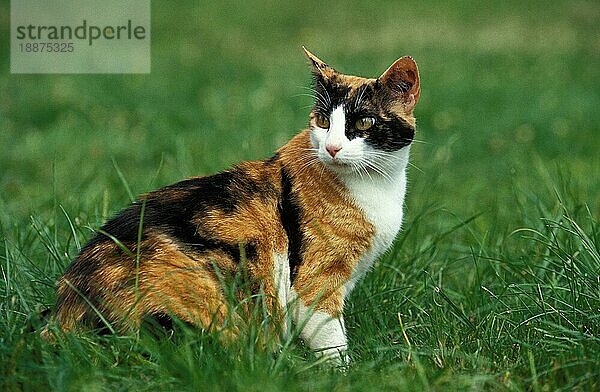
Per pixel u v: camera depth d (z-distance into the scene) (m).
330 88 5.51
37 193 8.84
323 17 19.55
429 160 9.88
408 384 4.55
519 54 16.45
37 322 4.97
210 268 4.95
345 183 5.34
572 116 12.47
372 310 5.80
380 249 5.52
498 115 12.48
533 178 9.85
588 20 19.48
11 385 4.49
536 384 4.58
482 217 8.06
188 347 4.54
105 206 6.71
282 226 5.25
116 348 4.75
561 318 5.33
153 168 9.96
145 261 4.88
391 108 5.46
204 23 18.73
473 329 5.43
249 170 5.44
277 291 5.14
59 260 5.89
